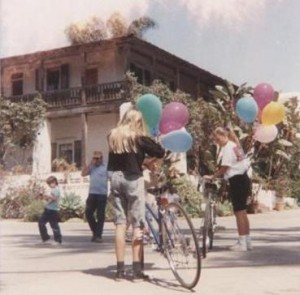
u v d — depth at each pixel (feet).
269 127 24.88
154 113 18.26
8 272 19.20
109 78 86.99
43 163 87.25
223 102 66.54
